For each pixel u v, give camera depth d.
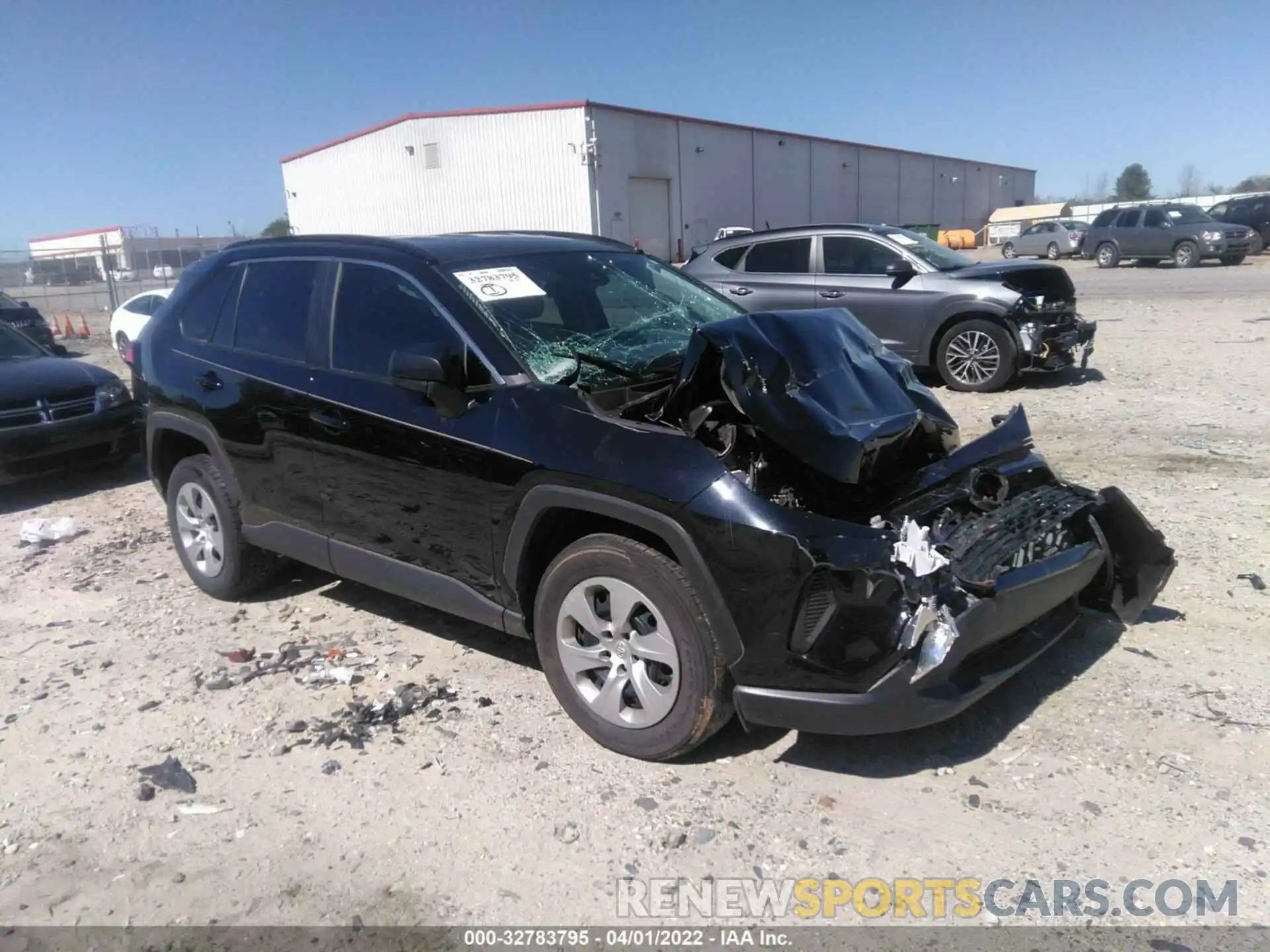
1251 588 4.75
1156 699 3.81
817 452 3.39
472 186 35.25
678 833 3.17
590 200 33.34
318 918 2.89
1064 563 3.72
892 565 3.14
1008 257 40.31
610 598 3.54
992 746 3.57
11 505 7.91
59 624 5.17
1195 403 8.98
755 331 3.74
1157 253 29.31
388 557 4.30
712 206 40.09
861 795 3.34
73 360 8.73
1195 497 6.17
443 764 3.64
